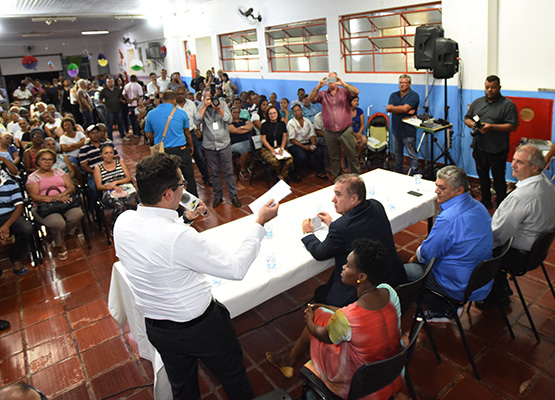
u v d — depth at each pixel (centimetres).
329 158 636
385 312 176
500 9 488
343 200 235
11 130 702
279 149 579
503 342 269
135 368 272
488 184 474
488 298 297
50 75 2145
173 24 1310
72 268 413
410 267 278
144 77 1677
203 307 169
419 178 370
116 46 1959
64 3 920
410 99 540
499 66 507
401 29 625
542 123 476
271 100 818
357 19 683
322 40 779
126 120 1079
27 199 432
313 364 202
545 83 470
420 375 247
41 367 280
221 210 529
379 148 597
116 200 445
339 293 235
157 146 485
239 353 192
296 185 597
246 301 226
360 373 161
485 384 238
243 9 951
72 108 1104
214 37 1109
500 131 435
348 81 727
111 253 439
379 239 235
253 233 177
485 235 246
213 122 507
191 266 159
